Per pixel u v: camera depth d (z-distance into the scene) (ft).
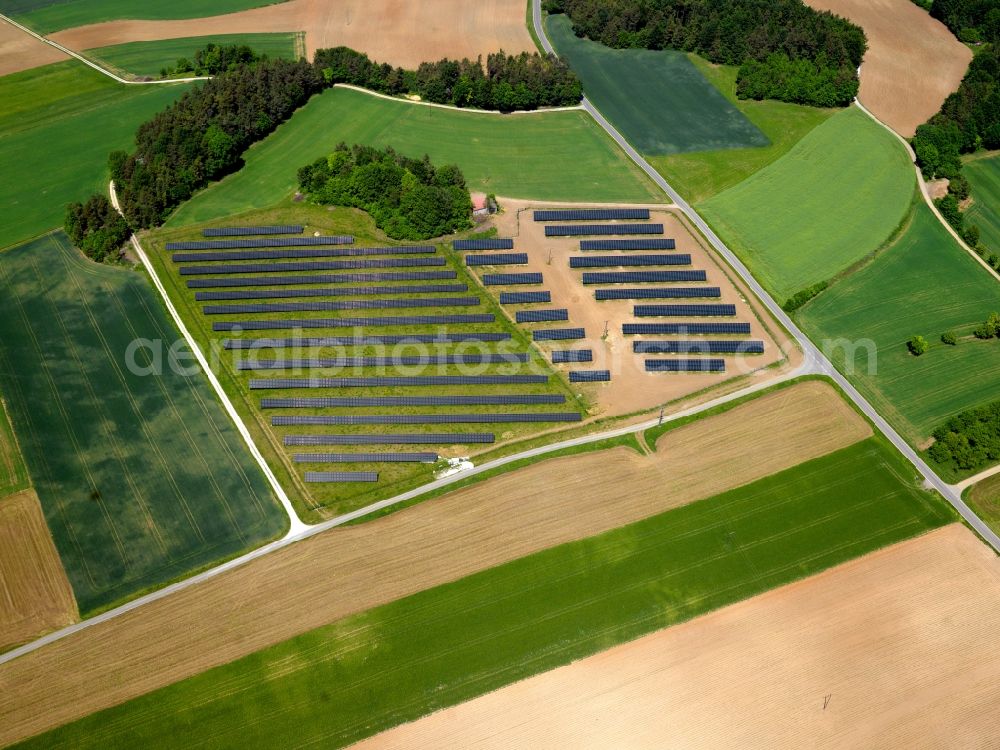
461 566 313.53
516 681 280.31
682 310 413.80
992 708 276.00
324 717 271.90
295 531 324.19
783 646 290.35
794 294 427.74
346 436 354.74
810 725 270.46
